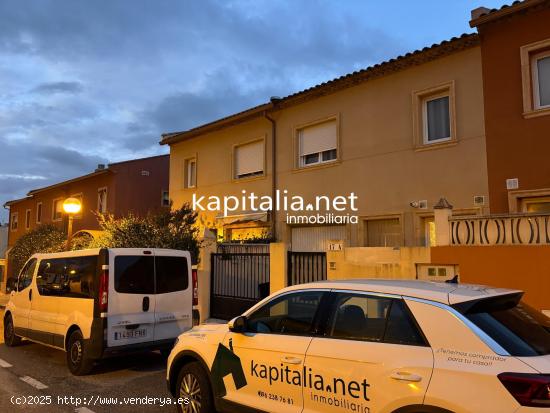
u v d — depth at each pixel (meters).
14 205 35.94
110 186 23.72
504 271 7.42
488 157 10.49
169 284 7.70
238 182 16.83
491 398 2.84
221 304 11.83
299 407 3.86
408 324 3.45
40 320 8.27
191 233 13.24
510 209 10.05
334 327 3.88
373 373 3.40
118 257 7.20
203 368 4.83
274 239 14.76
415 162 11.78
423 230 11.65
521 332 3.23
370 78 12.85
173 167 20.23
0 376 7.05
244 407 4.29
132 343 7.10
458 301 3.35
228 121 16.98
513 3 9.95
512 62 10.27
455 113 11.09
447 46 11.14
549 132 9.65
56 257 8.35
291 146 15.01
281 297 4.41
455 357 3.10
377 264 8.83
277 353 4.09
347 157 13.33
